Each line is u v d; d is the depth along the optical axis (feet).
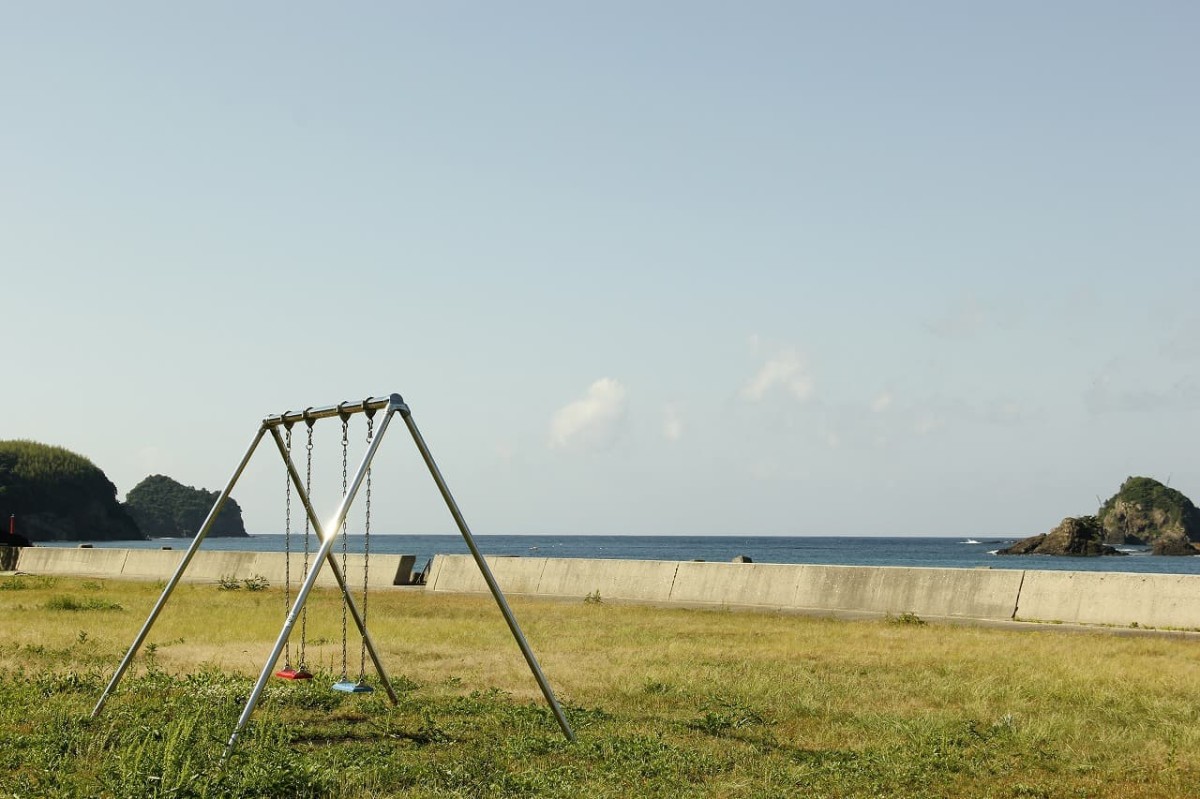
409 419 30.42
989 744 31.50
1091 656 50.14
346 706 36.55
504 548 640.17
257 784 24.66
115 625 63.31
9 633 58.29
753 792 26.04
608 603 82.84
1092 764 29.43
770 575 78.43
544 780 26.37
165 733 29.22
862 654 50.90
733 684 41.60
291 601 83.61
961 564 357.41
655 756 29.14
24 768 26.45
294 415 33.86
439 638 57.72
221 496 35.47
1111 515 645.10
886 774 27.81
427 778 26.45
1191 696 39.65
